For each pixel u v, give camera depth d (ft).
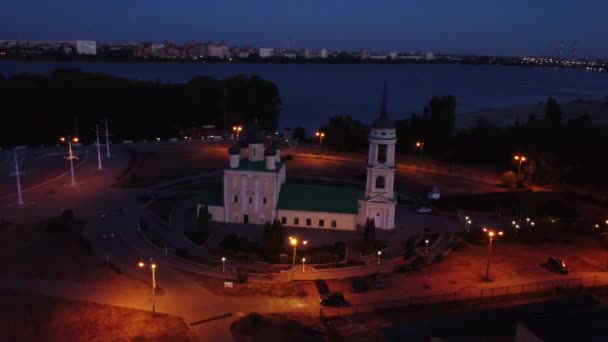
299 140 627.05
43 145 575.38
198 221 300.61
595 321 152.35
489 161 508.94
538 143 472.85
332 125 577.02
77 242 275.18
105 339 185.98
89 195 362.53
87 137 616.80
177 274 241.55
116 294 220.02
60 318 199.11
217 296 221.66
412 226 314.55
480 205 358.02
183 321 200.64
